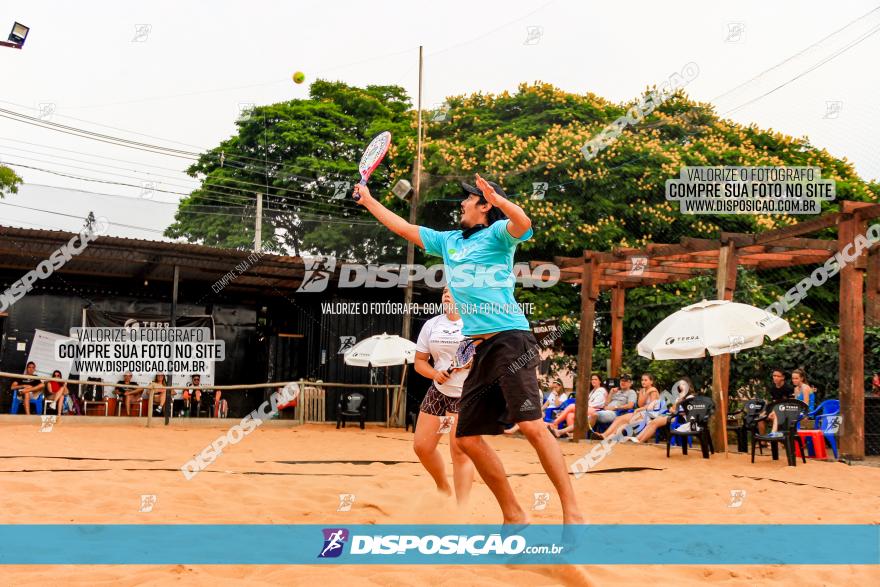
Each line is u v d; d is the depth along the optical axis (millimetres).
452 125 24109
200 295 21562
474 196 4312
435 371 5406
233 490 6250
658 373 17531
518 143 21578
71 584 3205
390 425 19969
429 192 22453
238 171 26891
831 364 14625
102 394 19375
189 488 6148
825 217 11922
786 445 10367
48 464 7680
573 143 20812
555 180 21031
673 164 20703
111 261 18703
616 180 20750
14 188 21656
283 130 26969
